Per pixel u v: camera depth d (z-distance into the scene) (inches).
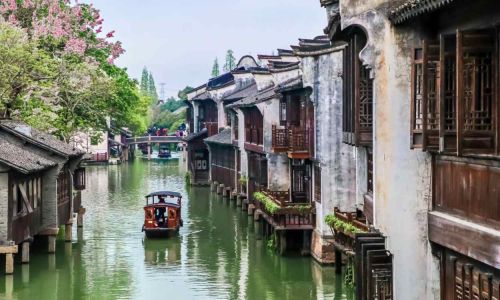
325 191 1179.3
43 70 1512.1
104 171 3260.3
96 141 1915.6
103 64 1860.2
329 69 1168.8
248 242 1470.2
